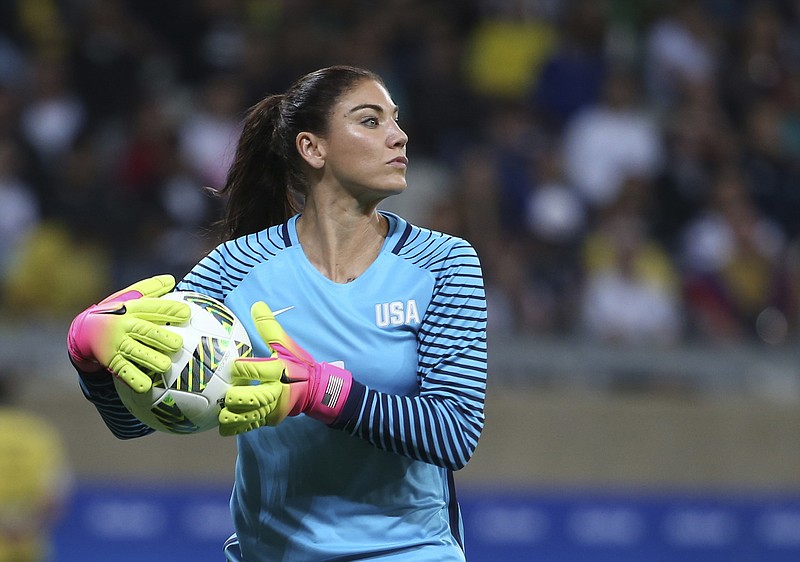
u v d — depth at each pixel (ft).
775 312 91.45
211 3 102.32
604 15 105.09
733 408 81.56
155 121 90.12
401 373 30.60
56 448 73.82
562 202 92.38
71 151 90.33
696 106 106.22
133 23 100.99
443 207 87.30
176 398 28.48
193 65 100.63
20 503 64.69
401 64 100.94
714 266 91.40
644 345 80.94
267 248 32.17
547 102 100.99
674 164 100.27
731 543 79.10
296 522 31.30
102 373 29.94
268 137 34.04
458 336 30.76
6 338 76.23
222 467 76.69
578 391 80.64
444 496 32.78
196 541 74.90
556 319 84.64
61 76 94.58
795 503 80.23
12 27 98.53
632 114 100.48
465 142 97.91
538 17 107.76
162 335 28.12
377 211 32.83
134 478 75.77
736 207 94.27
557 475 79.36
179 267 83.92
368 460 30.81
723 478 81.10
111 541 74.02
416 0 106.32
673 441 80.69
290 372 28.40
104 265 84.38
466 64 105.91
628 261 87.76
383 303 30.89
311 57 97.71
